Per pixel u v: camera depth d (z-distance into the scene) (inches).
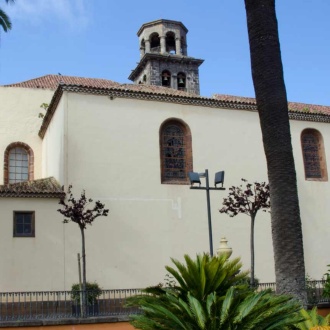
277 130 486.3
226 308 340.5
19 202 776.3
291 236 464.8
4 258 749.9
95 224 802.8
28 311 701.3
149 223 837.8
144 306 362.9
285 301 366.9
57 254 772.6
